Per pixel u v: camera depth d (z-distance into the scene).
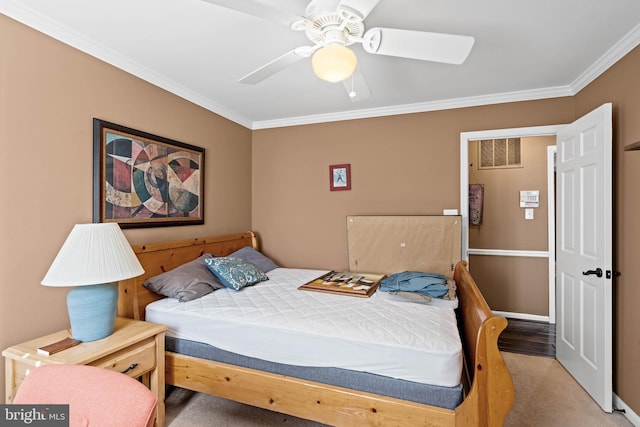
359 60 2.21
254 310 2.02
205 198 3.04
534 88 2.74
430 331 1.68
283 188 3.66
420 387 1.54
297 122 3.57
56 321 1.85
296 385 1.74
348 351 1.67
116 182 2.18
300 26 1.41
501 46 2.04
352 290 2.43
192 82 2.62
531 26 1.82
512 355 2.89
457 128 3.03
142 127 2.38
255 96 2.92
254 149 3.78
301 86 2.69
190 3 1.62
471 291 1.93
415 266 3.09
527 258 3.83
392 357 1.58
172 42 2.01
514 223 3.88
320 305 2.12
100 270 1.61
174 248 2.56
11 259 1.66
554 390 2.31
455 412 1.46
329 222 3.48
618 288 2.11
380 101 3.06
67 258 1.59
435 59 1.58
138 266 1.80
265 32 1.90
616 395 2.12
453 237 2.97
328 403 1.68
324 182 3.50
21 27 1.68
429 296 2.28
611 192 2.06
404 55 1.57
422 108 3.12
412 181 3.18
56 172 1.84
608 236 2.04
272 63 1.66
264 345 1.83
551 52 2.12
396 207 3.23
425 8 1.65
